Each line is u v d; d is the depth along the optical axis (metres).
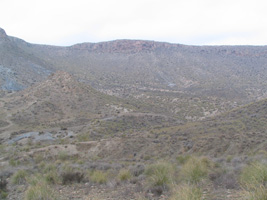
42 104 74.12
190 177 8.83
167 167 10.18
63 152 29.17
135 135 39.41
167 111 95.00
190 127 40.59
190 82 169.75
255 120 36.62
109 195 8.84
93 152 31.38
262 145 23.44
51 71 169.38
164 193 8.04
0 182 11.83
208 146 26.83
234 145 25.30
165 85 169.00
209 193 7.36
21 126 59.81
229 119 42.06
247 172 7.97
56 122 63.53
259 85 138.25
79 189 10.22
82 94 83.56
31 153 29.89
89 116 69.44
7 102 79.06
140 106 90.69
